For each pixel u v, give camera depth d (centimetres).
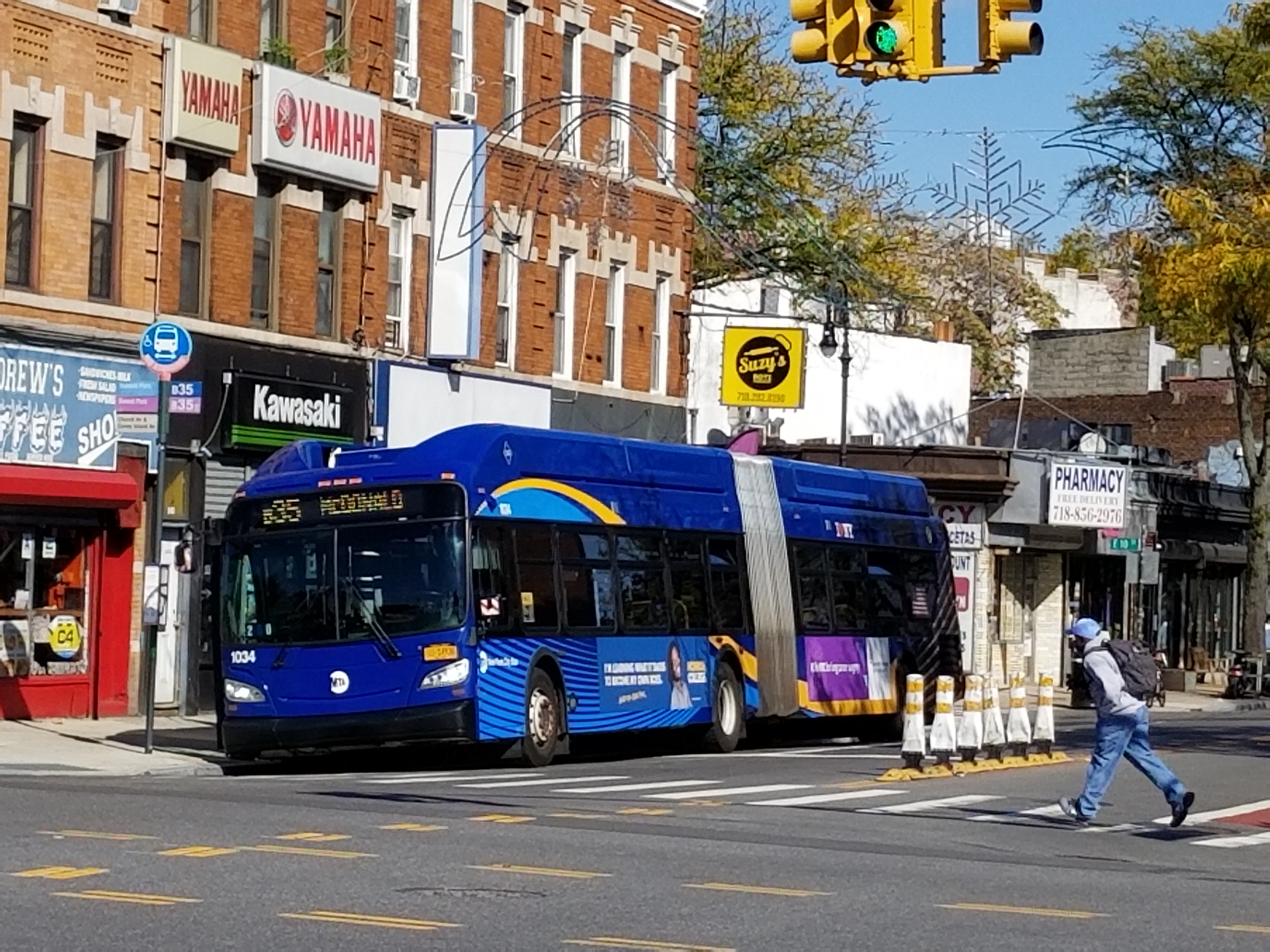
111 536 3106
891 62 1511
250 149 3362
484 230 3866
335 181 3525
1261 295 5147
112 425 3053
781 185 6156
